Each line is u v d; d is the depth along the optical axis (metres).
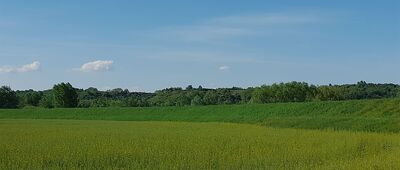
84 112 120.56
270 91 151.50
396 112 75.38
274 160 27.95
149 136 46.56
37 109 129.88
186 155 29.78
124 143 37.78
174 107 112.00
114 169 25.12
